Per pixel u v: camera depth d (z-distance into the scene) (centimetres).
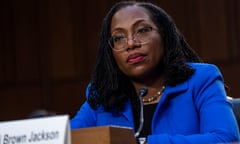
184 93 396
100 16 1430
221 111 374
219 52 1286
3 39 1544
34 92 1505
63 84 1472
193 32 1315
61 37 1480
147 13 413
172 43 416
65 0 1477
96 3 1437
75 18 1463
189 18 1319
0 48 1542
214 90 391
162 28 414
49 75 1494
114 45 410
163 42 415
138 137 392
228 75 1269
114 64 420
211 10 1298
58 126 282
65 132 281
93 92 422
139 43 401
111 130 296
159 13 418
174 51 412
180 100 395
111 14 420
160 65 412
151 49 403
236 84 1260
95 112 422
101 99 416
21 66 1524
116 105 409
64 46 1476
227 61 1275
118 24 408
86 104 435
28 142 286
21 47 1527
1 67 1541
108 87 415
